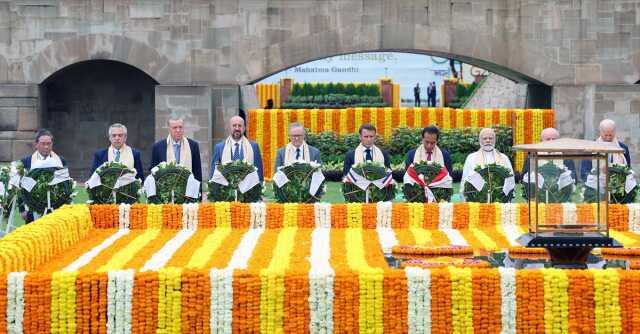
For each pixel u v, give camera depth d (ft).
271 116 103.81
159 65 102.78
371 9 103.71
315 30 103.50
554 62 104.47
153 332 33.40
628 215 48.96
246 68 103.24
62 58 102.42
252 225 48.93
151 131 114.52
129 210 48.62
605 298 32.96
